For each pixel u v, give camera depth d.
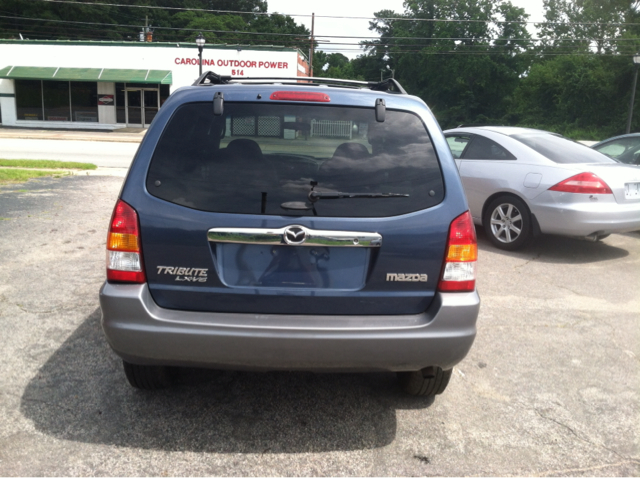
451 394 3.37
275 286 2.62
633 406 3.30
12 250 6.00
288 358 2.58
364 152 2.67
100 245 6.34
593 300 5.20
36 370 3.43
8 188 10.02
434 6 70.62
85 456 2.62
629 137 8.89
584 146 7.29
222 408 3.11
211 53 34.25
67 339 3.88
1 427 2.82
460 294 2.68
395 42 74.31
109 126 34.84
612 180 6.29
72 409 3.02
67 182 11.12
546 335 4.34
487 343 4.15
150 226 2.57
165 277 2.60
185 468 2.56
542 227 6.56
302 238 2.55
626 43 55.53
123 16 70.38
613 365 3.84
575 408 3.26
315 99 2.70
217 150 2.63
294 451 2.73
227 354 2.57
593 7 64.06
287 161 2.64
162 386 3.22
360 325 2.60
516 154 6.92
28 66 34.59
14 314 4.29
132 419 2.95
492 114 70.19
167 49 34.34
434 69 70.06
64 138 26.58
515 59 68.19
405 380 3.24
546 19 67.44
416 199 2.65
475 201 7.25
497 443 2.88
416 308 2.69
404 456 2.73
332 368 2.64
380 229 2.59
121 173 13.37
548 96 61.72
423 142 2.74
